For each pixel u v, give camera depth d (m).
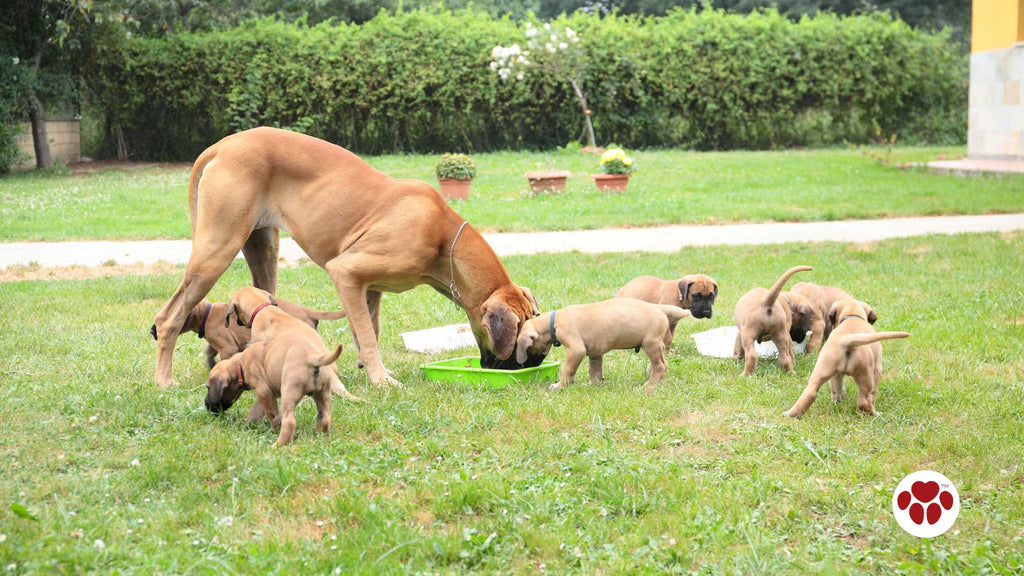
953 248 12.63
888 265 11.55
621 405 6.05
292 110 30.25
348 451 5.19
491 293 6.73
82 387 6.29
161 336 6.60
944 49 34.84
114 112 30.39
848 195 19.19
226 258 6.58
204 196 6.57
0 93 25.14
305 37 30.02
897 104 34.47
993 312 8.93
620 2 51.97
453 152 32.12
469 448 5.28
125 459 5.00
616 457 5.12
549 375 6.99
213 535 4.08
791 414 5.91
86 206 17.78
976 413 5.94
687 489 4.64
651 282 7.96
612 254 12.58
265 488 4.64
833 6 47.81
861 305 6.71
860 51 33.00
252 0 36.59
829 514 4.48
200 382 6.71
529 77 30.94
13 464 4.85
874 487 4.68
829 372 5.86
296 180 6.66
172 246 13.78
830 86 33.03
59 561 3.73
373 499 4.50
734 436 5.59
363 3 40.34
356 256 6.54
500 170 24.64
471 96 30.80
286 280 10.92
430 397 6.25
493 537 4.05
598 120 32.16
